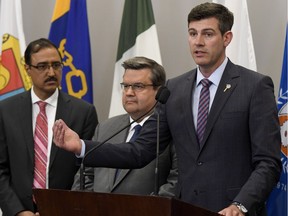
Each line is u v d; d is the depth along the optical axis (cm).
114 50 642
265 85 372
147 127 391
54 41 587
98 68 643
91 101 580
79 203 302
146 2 588
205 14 371
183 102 382
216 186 365
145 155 385
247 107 367
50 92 500
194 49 373
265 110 365
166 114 389
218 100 373
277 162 359
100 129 474
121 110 574
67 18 590
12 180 488
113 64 643
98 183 452
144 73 455
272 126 364
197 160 371
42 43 502
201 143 371
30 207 479
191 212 295
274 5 607
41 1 646
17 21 589
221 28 372
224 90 374
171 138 399
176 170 432
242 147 367
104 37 643
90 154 369
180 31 629
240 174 365
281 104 502
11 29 588
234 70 380
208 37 371
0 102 505
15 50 584
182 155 378
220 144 368
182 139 379
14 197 477
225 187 364
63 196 305
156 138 388
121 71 582
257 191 341
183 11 629
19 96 507
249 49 541
